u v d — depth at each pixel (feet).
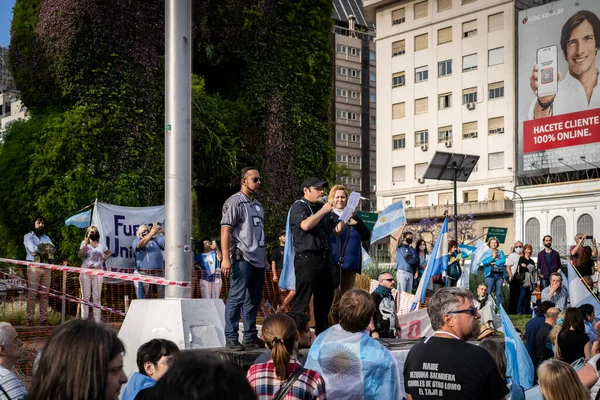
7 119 231.30
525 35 185.37
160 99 52.21
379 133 215.51
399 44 212.23
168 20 23.89
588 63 174.70
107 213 44.04
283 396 14.21
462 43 197.26
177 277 23.34
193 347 22.48
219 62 58.08
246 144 57.98
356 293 17.02
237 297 23.02
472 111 194.49
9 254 48.57
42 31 49.73
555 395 16.01
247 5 58.44
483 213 187.01
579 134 175.32
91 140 48.67
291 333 14.84
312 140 61.41
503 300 63.82
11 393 14.21
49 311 39.09
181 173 23.56
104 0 49.85
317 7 62.59
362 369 16.49
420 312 36.50
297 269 23.27
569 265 39.32
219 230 59.52
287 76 60.49
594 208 171.32
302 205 23.58
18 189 47.83
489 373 14.03
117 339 8.82
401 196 209.15
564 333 27.30
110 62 50.01
